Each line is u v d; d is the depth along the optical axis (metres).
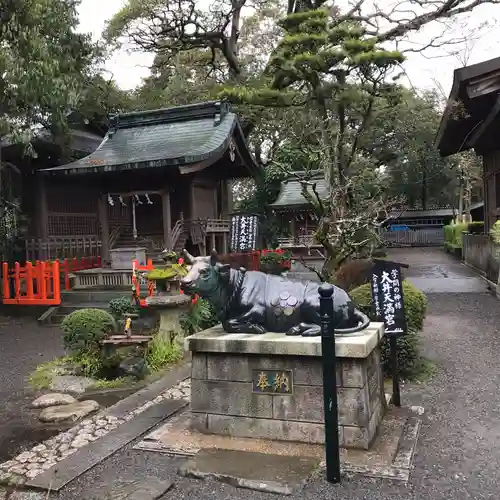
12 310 13.61
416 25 17.00
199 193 17.28
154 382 7.26
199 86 25.58
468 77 11.98
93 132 21.95
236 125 17.00
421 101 24.52
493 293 14.20
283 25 10.70
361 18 16.81
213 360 5.19
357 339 4.80
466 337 9.47
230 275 5.35
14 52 12.12
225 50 24.41
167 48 25.05
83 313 8.24
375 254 12.91
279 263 14.04
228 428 5.14
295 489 4.11
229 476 4.30
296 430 4.91
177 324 8.55
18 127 13.13
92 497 4.14
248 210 24.86
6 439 5.57
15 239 16.80
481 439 5.10
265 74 12.79
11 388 7.52
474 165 37.03
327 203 9.96
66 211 18.58
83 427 5.69
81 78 15.91
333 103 10.60
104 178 16.39
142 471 4.57
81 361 8.01
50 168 16.06
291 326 5.24
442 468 4.50
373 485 4.18
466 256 22.36
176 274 8.43
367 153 20.42
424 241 41.09
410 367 7.08
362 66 9.83
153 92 26.20
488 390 6.55
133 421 5.73
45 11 12.61
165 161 14.55
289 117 11.97
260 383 5.01
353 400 4.71
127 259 14.66
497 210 15.67
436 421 5.59
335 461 4.20
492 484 4.21
